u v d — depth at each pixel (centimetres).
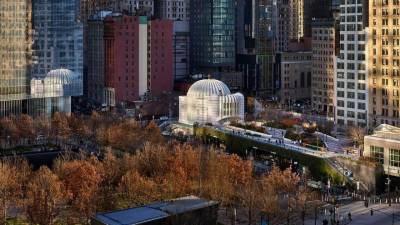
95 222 18375
